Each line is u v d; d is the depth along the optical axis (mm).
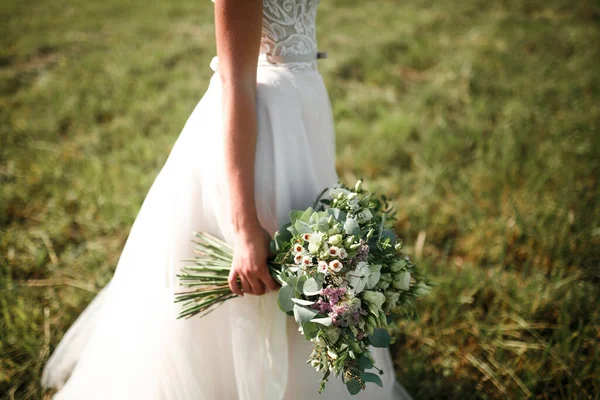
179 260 1578
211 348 1625
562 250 2631
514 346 2195
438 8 8055
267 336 1513
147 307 1622
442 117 4293
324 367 1276
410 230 2922
